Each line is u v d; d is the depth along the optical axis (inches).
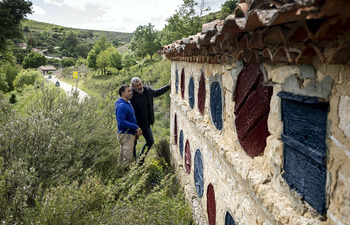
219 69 103.0
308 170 48.9
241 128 81.6
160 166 199.9
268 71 64.0
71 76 2333.9
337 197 41.4
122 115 179.6
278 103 59.8
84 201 97.0
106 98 293.6
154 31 1795.0
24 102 684.7
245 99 77.9
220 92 103.1
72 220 92.4
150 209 113.3
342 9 26.5
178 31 813.9
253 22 42.9
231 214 90.1
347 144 38.9
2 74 1189.1
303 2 28.2
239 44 61.6
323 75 43.8
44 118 163.9
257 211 68.8
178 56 179.6
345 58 36.7
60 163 135.1
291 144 53.7
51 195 95.9
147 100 215.5
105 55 2076.8
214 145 103.4
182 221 125.1
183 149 186.5
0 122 161.2
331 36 32.6
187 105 178.2
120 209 102.7
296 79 51.6
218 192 105.8
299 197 51.8
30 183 108.2
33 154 130.3
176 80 222.8
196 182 146.9
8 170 106.5
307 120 48.8
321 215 45.6
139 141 286.2
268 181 65.1
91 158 169.2
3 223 87.6
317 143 45.9
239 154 84.1
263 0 40.8
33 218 94.6
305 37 39.2
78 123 181.3
